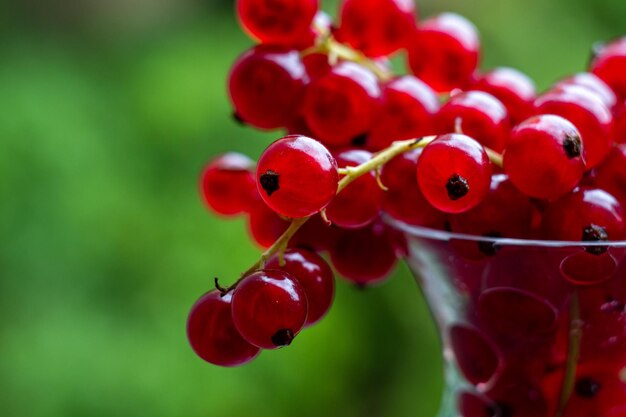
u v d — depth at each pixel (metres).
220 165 0.26
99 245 0.49
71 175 0.50
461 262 0.23
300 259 0.23
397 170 0.23
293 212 0.22
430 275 0.24
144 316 0.48
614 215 0.22
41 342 0.47
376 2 0.25
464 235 0.23
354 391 0.52
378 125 0.24
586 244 0.22
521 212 0.23
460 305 0.24
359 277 0.25
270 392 0.48
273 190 0.22
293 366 0.49
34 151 0.50
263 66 0.24
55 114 0.52
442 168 0.22
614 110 0.24
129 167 0.52
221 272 0.49
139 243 0.50
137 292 0.49
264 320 0.22
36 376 0.47
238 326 0.22
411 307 0.52
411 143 0.23
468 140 0.22
